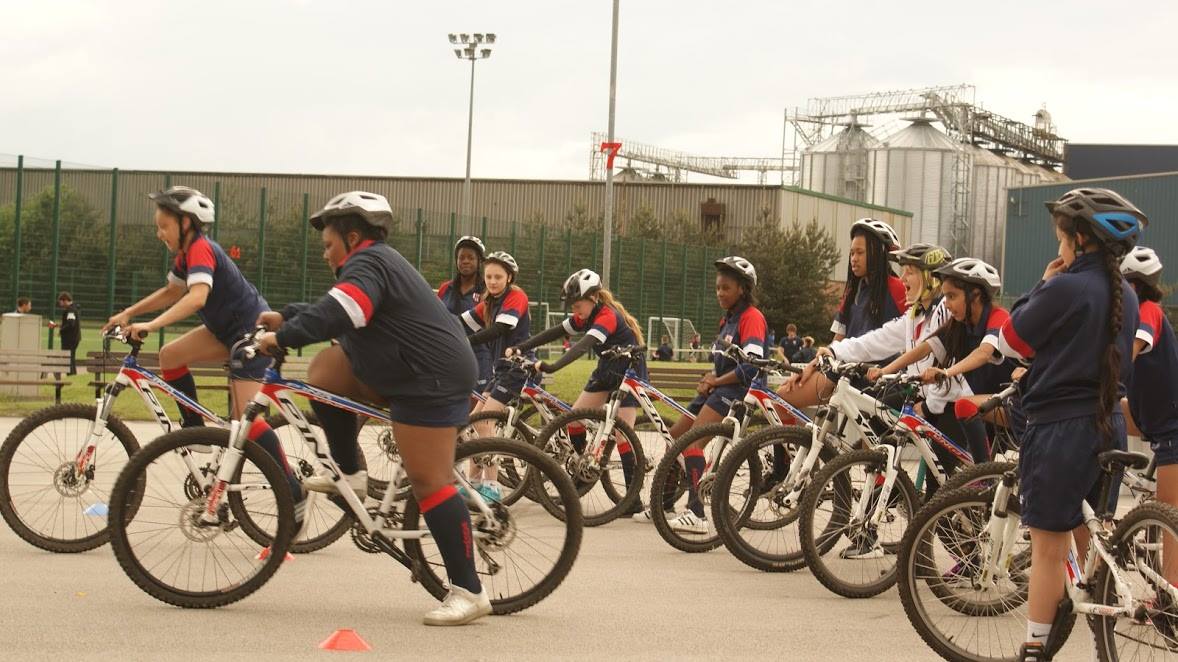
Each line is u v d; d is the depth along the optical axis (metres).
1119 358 5.21
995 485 6.36
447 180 58.53
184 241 7.91
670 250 42.00
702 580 7.89
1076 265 5.30
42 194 27.12
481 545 6.58
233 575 6.55
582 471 9.93
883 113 80.31
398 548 6.50
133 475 6.42
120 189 27.77
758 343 9.45
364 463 6.59
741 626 6.61
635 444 10.11
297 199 29.81
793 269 49.22
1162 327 6.72
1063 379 5.24
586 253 38.44
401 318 6.05
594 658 5.80
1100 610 5.27
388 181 58.31
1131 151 104.38
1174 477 6.77
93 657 5.45
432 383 6.12
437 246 33.81
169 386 7.95
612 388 10.47
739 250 49.47
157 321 7.59
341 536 8.16
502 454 6.66
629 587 7.54
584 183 59.28
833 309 50.06
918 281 8.42
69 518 7.84
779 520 8.34
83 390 19.81
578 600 7.09
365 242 6.22
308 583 7.21
